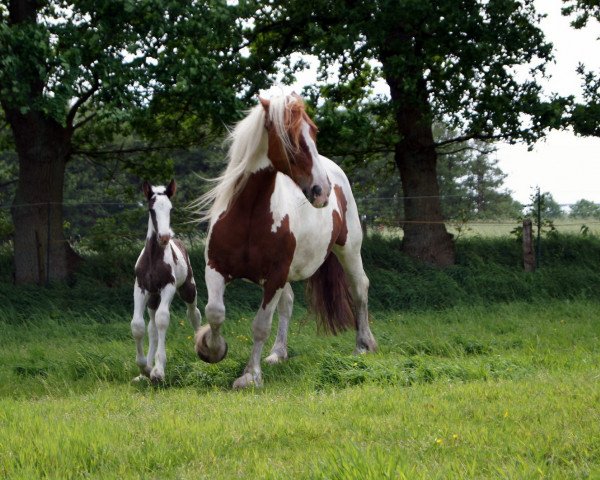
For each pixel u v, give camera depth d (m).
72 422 5.36
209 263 7.37
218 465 4.19
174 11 13.17
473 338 9.69
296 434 4.85
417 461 4.03
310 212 7.87
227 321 12.27
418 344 9.41
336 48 15.12
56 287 14.65
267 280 7.43
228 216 7.22
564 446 4.26
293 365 8.17
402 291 14.54
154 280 8.15
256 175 7.09
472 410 5.35
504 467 3.84
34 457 4.35
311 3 15.75
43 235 15.09
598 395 5.56
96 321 12.94
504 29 15.75
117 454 4.41
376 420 5.11
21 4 14.48
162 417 5.45
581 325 10.84
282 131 6.64
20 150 15.13
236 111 13.28
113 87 12.77
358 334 9.33
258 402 6.18
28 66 12.10
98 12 13.05
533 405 5.36
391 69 15.33
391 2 14.66
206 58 13.17
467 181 46.03
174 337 10.87
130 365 8.57
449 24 15.14
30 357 9.16
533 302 14.07
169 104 14.80
